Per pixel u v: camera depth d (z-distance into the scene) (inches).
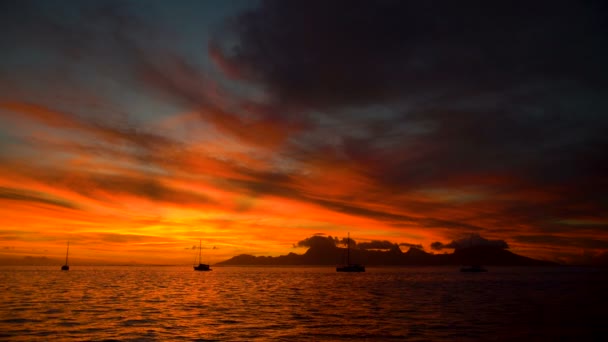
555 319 1923.0
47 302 2475.4
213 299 2829.7
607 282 5634.8
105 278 5802.2
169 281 5260.8
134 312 2054.6
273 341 1392.7
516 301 2792.8
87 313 1993.1
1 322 1705.2
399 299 2908.5
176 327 1628.9
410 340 1425.9
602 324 1782.7
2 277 5802.2
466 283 5226.4
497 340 1441.9
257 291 3666.3
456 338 1465.3
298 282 5359.3
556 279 6737.2
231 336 1467.8
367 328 1641.2
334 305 2481.5
